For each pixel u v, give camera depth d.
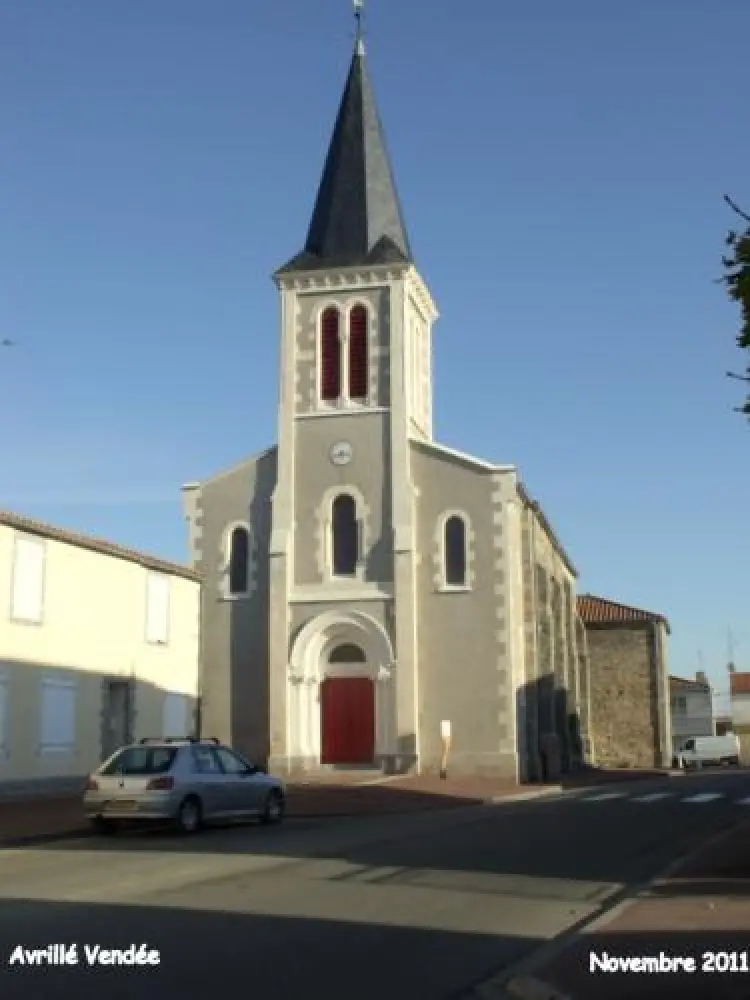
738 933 9.62
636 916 10.57
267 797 22.00
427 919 10.88
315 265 37.97
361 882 13.23
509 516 35.97
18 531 25.97
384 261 37.38
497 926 10.57
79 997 7.92
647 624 55.75
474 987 8.26
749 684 78.44
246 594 37.22
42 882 13.48
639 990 7.81
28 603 26.22
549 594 43.06
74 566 28.02
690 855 15.47
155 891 12.58
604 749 54.91
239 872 14.16
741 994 7.62
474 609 35.31
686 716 78.88
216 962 8.99
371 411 36.91
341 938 9.97
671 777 43.94
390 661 35.19
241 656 36.84
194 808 19.94
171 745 20.44
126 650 29.92
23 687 25.84
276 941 9.80
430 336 41.66
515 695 35.22
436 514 36.19
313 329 37.97
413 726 34.66
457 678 35.09
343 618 35.72
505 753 34.38
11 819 21.25
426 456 36.59
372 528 36.25
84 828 19.88
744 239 11.39
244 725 36.34
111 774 19.80
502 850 16.55
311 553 36.53
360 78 40.47
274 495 37.09
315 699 35.81
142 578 30.92
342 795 28.30
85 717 28.00
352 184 39.06
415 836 18.67
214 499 38.09
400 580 35.47
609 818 22.06
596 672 55.72
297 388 37.66
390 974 8.64
